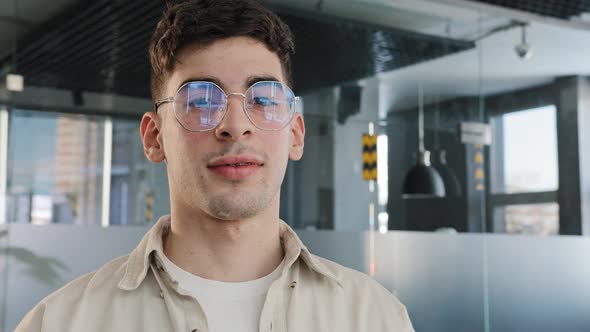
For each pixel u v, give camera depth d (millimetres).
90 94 3344
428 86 4230
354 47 3992
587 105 4855
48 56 3293
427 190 4164
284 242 1233
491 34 4539
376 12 4098
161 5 3443
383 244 3984
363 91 3975
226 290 1134
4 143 3178
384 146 4004
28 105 3227
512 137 4562
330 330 1184
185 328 1092
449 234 4285
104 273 1190
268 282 1157
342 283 1262
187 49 1129
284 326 1137
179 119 1105
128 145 3410
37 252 3201
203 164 1087
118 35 3418
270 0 3773
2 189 3154
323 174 3781
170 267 1147
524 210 4629
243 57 1122
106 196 3332
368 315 1231
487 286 4441
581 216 4848
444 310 4266
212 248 1140
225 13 1128
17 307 3166
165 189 3479
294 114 1163
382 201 3990
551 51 4750
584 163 4871
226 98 1102
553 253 4734
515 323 4555
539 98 4695
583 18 4875
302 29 3848
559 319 4742
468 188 4363
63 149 3271
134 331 1113
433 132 4219
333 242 3807
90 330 1117
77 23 3355
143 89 3463
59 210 3246
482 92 4457
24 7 3268
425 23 4281
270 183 1114
